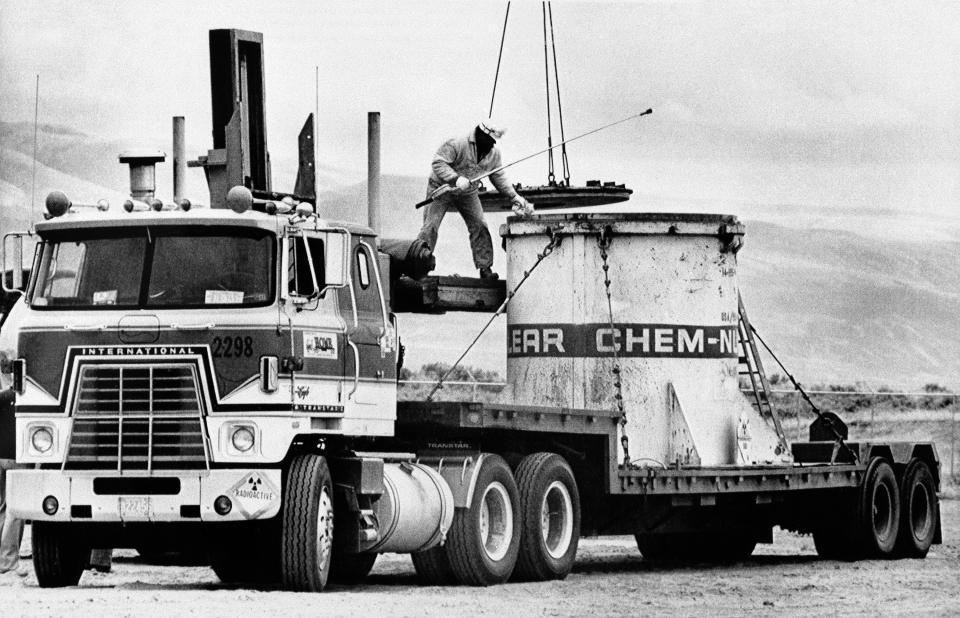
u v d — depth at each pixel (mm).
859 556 27734
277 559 20156
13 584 19312
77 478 17578
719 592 20609
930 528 29094
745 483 24844
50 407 17797
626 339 24703
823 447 27656
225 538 18750
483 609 17156
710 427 25062
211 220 17797
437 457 20625
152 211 18094
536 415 20766
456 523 20156
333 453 19031
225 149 20188
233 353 17484
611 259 24812
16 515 17750
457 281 24797
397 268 21109
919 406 66375
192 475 17359
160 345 17562
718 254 25500
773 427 26797
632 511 24219
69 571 18859
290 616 15500
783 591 20969
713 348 25281
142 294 17766
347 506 18734
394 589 19688
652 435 24641
